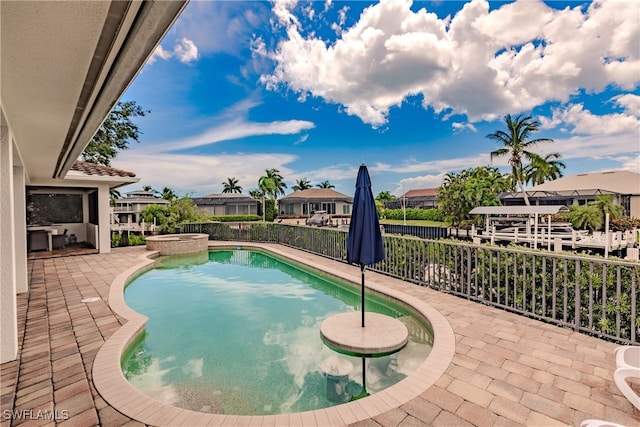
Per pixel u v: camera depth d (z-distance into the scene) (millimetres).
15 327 3795
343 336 4531
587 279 4359
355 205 4742
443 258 6465
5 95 3211
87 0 1789
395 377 3785
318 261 10477
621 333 4055
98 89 3098
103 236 12844
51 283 7656
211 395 3498
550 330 4434
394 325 4922
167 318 6008
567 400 2895
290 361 4254
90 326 4848
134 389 3164
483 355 3721
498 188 26734
